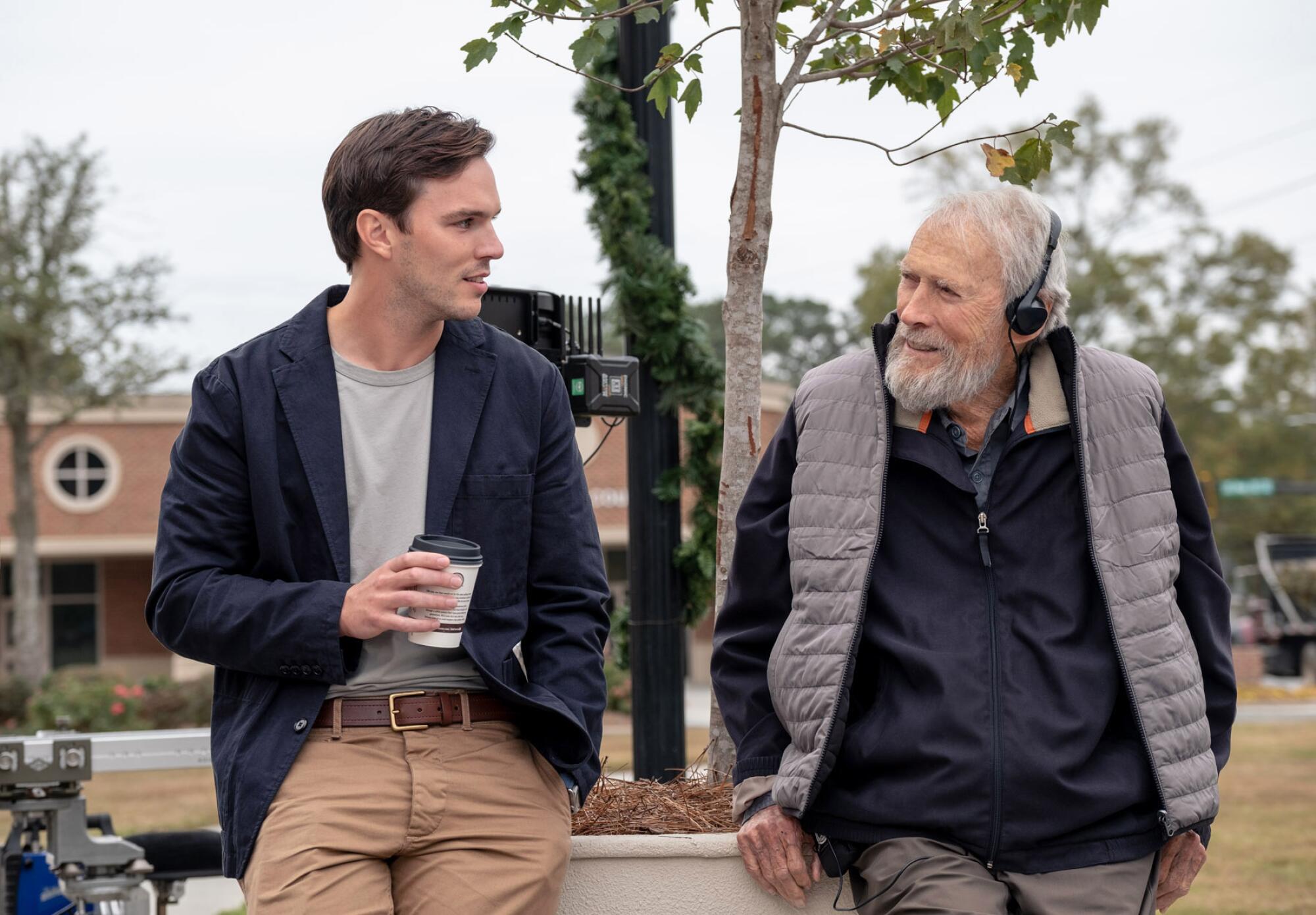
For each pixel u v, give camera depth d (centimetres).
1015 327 228
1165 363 3183
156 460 2733
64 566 2880
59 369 2102
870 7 340
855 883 238
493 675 216
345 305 225
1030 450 231
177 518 218
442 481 220
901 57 317
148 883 486
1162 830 225
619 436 2492
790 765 232
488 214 220
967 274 227
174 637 215
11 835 342
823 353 5891
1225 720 239
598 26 300
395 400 224
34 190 2053
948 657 223
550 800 225
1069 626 225
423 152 215
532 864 214
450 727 218
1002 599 227
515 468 227
